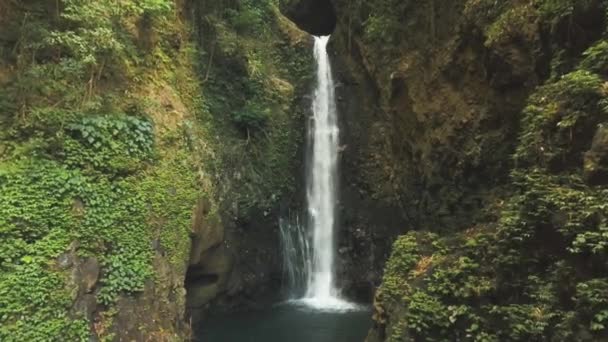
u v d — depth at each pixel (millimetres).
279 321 12531
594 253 5102
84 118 8352
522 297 5930
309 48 17875
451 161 9312
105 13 9133
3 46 8227
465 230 8320
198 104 12727
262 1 17656
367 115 15000
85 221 7691
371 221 14852
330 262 15719
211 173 12188
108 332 7453
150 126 9391
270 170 14820
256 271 14039
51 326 6887
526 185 6082
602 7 6125
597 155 5387
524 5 7520
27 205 7219
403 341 6590
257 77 15398
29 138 7820
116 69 9695
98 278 7617
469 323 6188
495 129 8422
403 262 7965
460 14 9180
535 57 7250
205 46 13953
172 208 9281
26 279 6855
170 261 8938
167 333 8320
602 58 5691
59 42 8273
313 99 17062
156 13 10906
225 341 10922
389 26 11289
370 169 14859
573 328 5102
